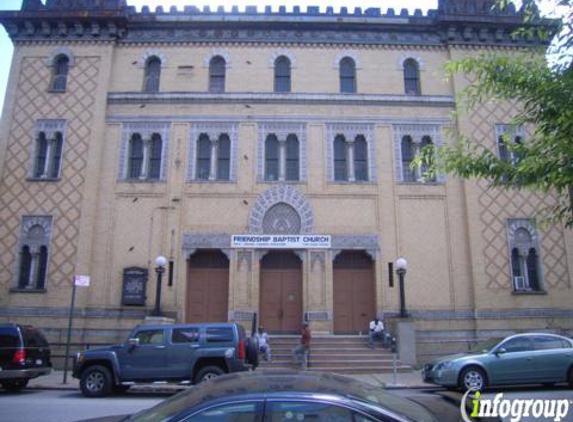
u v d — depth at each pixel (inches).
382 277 815.7
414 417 150.8
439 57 920.3
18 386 579.5
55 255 805.9
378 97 889.5
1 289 791.7
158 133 874.1
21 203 826.2
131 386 592.4
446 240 836.0
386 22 916.0
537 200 840.9
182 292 803.4
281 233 831.1
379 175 860.0
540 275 817.5
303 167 858.8
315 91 893.8
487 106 884.6
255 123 877.8
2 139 852.6
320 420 144.5
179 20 907.4
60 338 775.1
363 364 698.2
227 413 145.6
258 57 911.7
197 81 899.4
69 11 896.3
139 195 842.2
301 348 687.7
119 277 807.1
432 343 789.2
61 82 893.2
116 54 911.0
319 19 911.7
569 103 276.7
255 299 802.2
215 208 838.5
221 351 506.6
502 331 792.3
